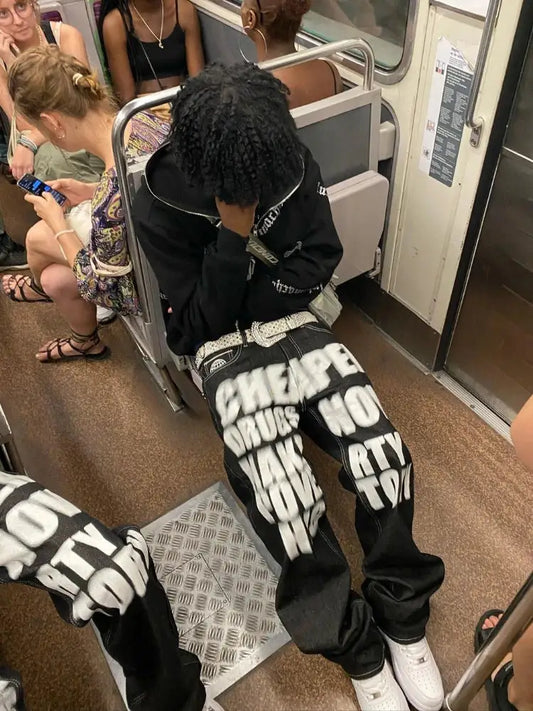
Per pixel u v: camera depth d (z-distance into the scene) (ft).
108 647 3.99
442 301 6.61
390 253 7.03
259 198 4.02
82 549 3.66
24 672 5.11
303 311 5.24
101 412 7.07
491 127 5.09
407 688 4.73
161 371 6.63
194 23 8.31
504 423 6.72
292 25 5.41
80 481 6.40
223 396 4.74
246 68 3.81
